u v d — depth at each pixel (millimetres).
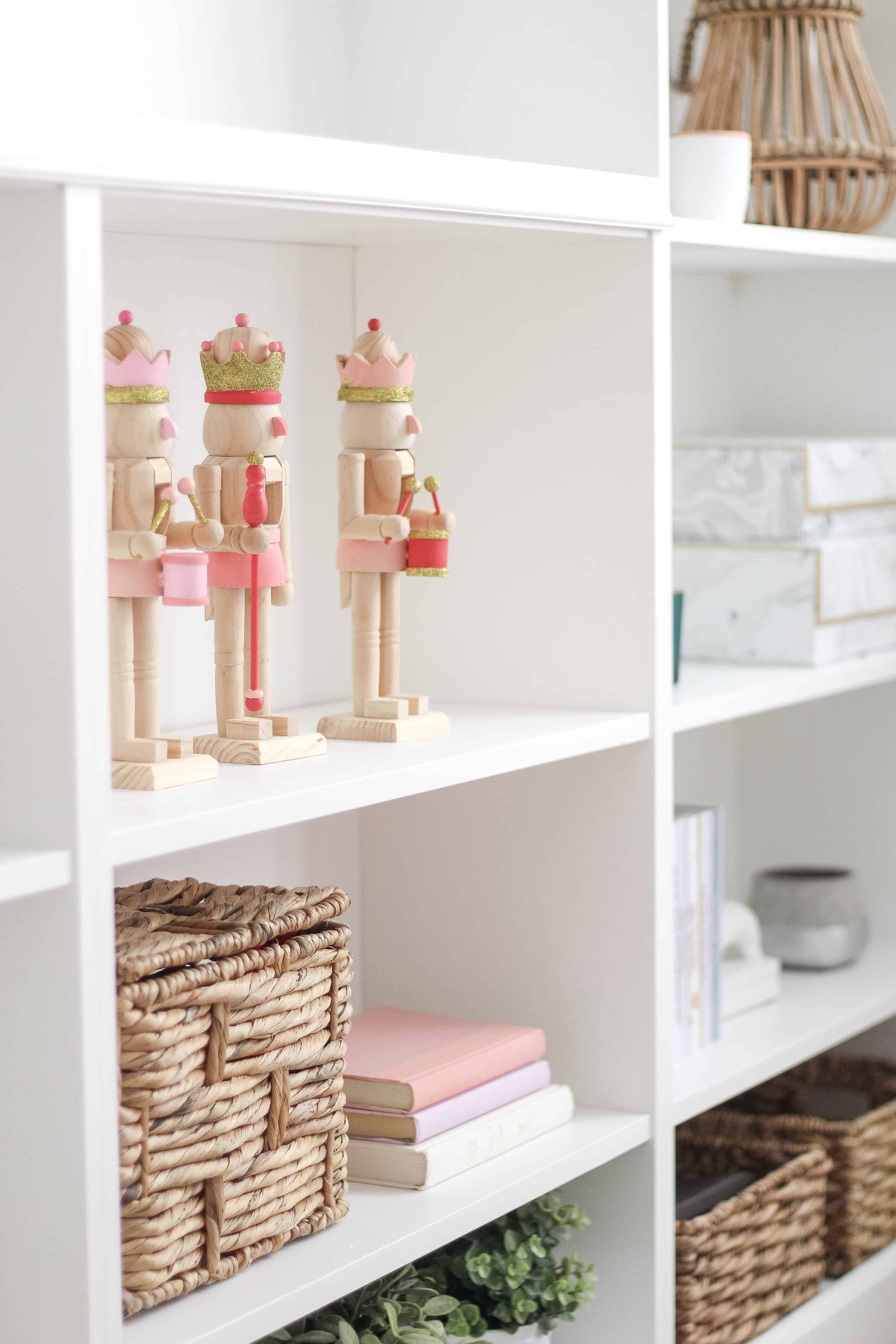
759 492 1797
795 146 1733
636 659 1389
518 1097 1351
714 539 1831
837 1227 1818
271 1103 1084
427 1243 1159
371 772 1091
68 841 879
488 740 1236
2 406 881
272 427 1116
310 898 1137
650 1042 1412
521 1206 1387
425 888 1521
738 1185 1671
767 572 1792
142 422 1011
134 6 1258
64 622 869
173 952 991
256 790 1024
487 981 1492
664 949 1416
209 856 1398
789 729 2168
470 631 1476
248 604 1142
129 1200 973
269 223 1168
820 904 1996
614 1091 1434
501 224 1187
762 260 1701
